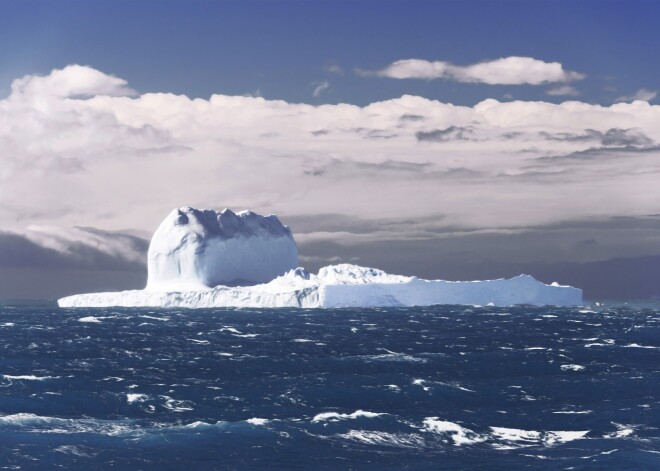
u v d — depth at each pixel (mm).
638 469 56969
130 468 57438
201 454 60469
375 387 82500
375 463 58844
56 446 61281
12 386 82812
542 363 101000
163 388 83562
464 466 57875
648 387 83812
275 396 79250
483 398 79250
